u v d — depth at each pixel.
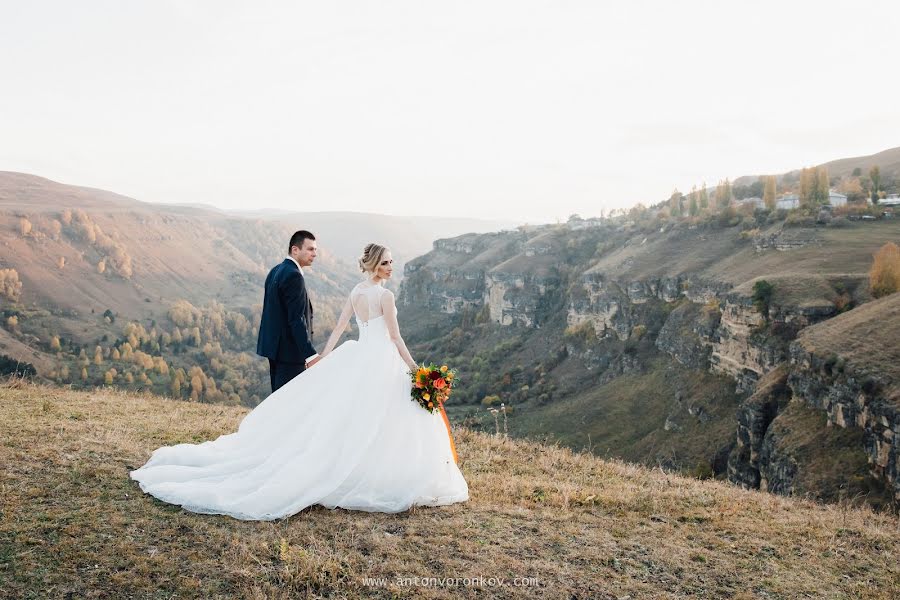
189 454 6.19
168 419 9.41
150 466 6.14
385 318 6.27
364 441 5.78
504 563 4.76
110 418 8.84
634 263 122.75
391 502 5.70
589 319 124.69
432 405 6.09
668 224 138.38
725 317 75.69
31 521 4.72
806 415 47.41
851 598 4.80
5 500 5.02
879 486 37.41
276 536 4.88
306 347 6.37
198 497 5.27
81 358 165.50
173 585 4.06
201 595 3.98
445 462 6.17
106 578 4.07
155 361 174.25
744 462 56.91
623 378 98.06
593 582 4.61
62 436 7.06
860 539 6.18
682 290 104.31
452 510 5.87
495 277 173.25
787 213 111.50
